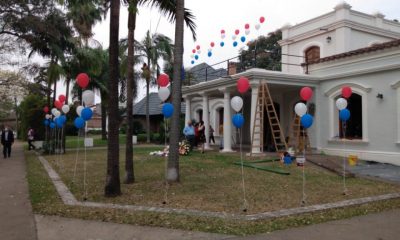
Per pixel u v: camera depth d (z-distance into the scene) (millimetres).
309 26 19734
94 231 5402
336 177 10094
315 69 16672
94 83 24953
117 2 7742
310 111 16531
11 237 5176
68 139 36719
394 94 13133
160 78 7879
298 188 8461
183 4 9258
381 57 13609
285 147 14945
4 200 7668
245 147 20016
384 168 11969
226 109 17391
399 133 12898
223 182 9188
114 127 7789
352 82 14766
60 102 15219
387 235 5168
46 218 6148
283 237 5051
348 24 17844
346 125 15453
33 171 12328
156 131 36438
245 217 5953
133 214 6230
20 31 19312
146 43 27016
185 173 10656
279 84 15812
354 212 6395
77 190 8516
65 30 20094
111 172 7719
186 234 5199
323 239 4984
